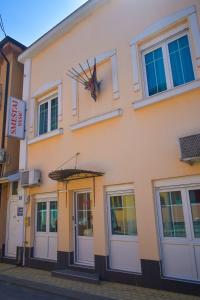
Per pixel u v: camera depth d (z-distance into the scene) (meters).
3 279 8.00
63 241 8.40
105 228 7.39
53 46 10.53
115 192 7.50
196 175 6.03
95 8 8.98
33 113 10.77
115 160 7.52
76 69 9.31
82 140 8.57
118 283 6.78
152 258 6.29
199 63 6.32
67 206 8.55
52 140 9.64
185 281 5.76
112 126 7.79
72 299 6.01
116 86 7.90
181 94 6.47
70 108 9.25
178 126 6.43
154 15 7.41
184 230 6.11
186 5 6.77
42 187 9.59
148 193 6.65
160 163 6.57
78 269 7.77
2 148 11.65
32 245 9.62
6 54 12.70
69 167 8.79
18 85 12.41
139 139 7.09
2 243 10.80
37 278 7.82
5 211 11.18
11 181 10.63
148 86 7.49
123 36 8.06
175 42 7.11
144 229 6.55
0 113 12.35
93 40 8.95
